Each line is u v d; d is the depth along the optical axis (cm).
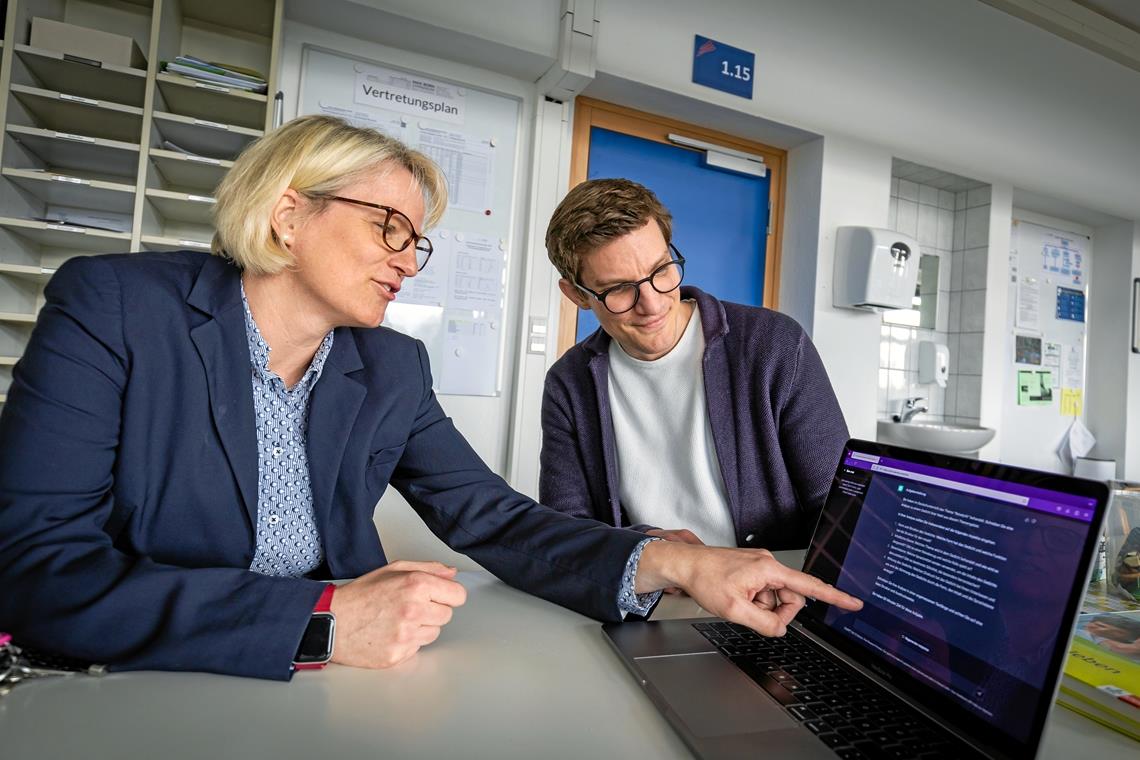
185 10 216
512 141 271
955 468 64
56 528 65
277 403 90
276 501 90
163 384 78
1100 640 64
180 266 86
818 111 314
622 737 50
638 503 131
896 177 371
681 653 66
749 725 51
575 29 248
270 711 51
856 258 313
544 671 62
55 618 58
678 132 309
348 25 234
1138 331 439
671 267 114
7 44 173
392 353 101
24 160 188
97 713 49
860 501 74
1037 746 45
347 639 60
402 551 161
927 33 336
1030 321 427
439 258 260
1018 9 334
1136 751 50
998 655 51
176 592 60
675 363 128
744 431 121
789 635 72
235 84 199
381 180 84
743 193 329
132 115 189
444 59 256
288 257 82
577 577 78
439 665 62
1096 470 420
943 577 59
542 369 274
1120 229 442
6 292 188
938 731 52
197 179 215
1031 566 52
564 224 113
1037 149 380
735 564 70
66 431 69
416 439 105
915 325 383
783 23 302
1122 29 360
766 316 128
